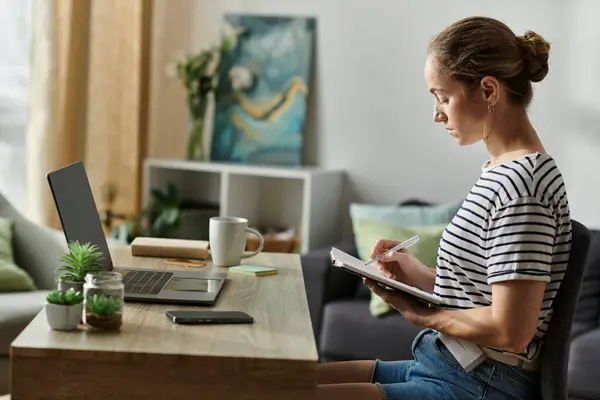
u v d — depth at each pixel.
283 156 4.71
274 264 2.52
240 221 2.46
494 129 1.92
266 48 4.77
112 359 1.57
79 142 4.30
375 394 1.92
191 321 1.78
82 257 1.87
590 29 4.23
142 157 4.80
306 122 4.77
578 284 1.87
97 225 2.33
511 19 4.38
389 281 1.89
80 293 1.77
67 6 4.20
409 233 3.99
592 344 3.38
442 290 1.96
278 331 1.76
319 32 4.72
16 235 3.56
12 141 4.16
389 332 3.68
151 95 4.94
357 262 2.03
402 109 4.60
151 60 4.85
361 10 4.64
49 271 3.50
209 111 4.94
